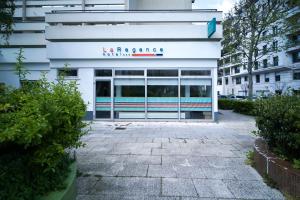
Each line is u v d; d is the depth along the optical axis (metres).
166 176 5.71
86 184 5.23
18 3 40.34
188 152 7.79
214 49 14.40
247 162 6.62
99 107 14.90
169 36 14.43
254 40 23.47
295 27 23.34
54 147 3.62
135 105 14.80
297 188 4.42
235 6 24.33
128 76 14.77
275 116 5.45
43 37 29.23
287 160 5.27
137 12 14.74
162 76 14.70
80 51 14.65
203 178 5.60
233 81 61.97
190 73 14.66
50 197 3.54
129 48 14.55
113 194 4.77
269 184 5.14
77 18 14.88
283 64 39.12
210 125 13.44
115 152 7.76
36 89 4.72
